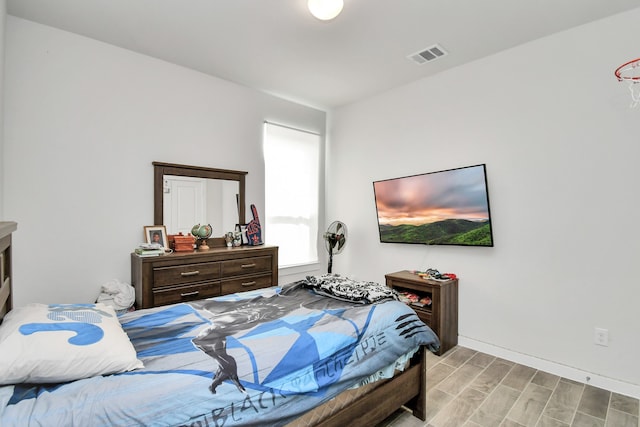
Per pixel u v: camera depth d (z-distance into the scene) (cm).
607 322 224
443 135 316
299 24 236
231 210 341
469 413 195
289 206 400
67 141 246
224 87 336
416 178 329
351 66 304
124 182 273
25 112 229
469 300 297
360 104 399
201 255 271
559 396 214
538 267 256
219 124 332
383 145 373
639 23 212
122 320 164
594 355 229
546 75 251
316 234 430
